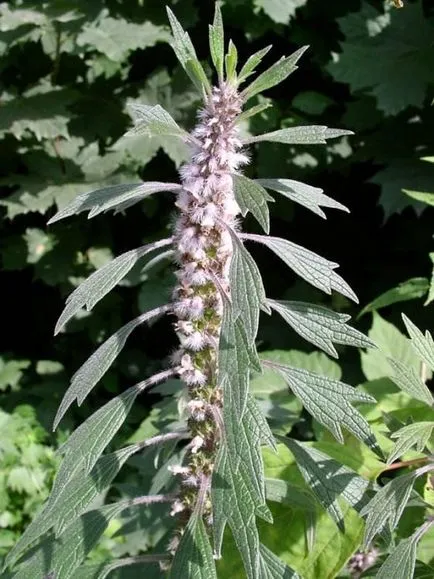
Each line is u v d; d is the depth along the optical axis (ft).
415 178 11.41
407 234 13.02
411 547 5.03
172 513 5.46
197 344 4.98
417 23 11.53
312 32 12.96
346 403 4.88
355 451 6.36
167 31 11.99
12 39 11.47
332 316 4.91
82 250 13.17
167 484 7.13
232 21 12.42
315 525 5.84
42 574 5.20
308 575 5.77
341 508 5.89
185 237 4.78
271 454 6.49
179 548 4.97
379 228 13.25
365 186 13.23
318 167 12.44
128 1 12.01
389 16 11.61
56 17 10.93
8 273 14.79
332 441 6.98
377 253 13.30
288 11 11.83
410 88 11.23
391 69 11.35
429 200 7.91
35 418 12.76
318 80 13.24
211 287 4.92
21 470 11.82
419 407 7.13
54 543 5.39
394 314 12.40
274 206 12.70
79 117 12.58
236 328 4.37
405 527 6.42
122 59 11.87
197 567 4.83
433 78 11.32
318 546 5.85
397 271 13.07
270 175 12.24
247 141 4.79
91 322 13.71
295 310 5.00
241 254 4.42
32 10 10.96
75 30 11.41
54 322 14.80
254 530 4.28
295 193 4.79
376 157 12.11
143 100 12.15
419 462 5.99
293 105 12.30
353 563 6.48
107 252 13.14
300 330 4.91
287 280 13.41
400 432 5.00
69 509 5.09
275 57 13.21
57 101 11.50
